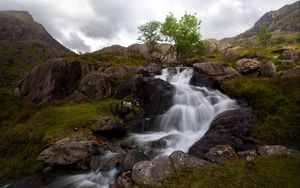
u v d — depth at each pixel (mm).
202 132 23219
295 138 18891
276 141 19094
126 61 52969
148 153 18672
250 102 26281
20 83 43250
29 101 37031
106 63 44969
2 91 44562
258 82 30406
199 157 16391
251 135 20250
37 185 16641
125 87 33125
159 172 13641
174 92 29656
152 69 44906
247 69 36562
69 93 37000
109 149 20188
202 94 30094
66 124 24375
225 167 13945
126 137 23078
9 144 23484
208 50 77625
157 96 29109
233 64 43781
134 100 30016
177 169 13867
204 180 12695
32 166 19312
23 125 26641
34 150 21469
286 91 25812
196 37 66000
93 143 20578
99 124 24078
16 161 20781
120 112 27703
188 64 53250
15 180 18203
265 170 13312
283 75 32000
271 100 24547
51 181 17062
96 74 36062
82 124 24109
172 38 67625
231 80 32938
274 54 59812
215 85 33844
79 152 19406
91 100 33688
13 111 32844
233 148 16812
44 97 36500
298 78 29047
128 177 14273
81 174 17797
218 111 26250
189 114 25891
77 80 38312
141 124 25219
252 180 12500
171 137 21375
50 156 19438
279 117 21391
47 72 38375
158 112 27594
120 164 17234
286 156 14750
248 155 15477
